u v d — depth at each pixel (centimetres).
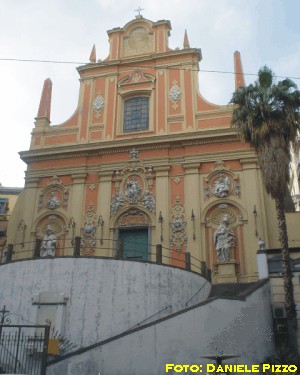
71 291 1430
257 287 1457
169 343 1198
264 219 2145
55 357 1220
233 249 2141
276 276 1552
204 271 1742
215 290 1798
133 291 1453
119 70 2756
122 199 2375
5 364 1205
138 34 2847
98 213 2372
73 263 1462
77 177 2483
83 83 2777
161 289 1492
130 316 1422
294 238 2014
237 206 2220
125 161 2452
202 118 2478
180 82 2608
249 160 2286
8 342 1234
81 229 2350
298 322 1466
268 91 1641
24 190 2534
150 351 1177
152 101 2606
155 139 2427
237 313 1327
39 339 1188
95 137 2594
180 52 2662
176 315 1235
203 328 1246
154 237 2256
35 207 2475
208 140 2378
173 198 2320
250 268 2069
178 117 2512
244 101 1688
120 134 2567
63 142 2619
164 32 2791
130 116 2644
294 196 3256
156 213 2300
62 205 2447
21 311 1429
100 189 2431
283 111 1616
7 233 2450
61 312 1393
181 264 2155
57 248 2331
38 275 1463
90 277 1446
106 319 1405
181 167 2383
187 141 2402
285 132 1619
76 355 1141
